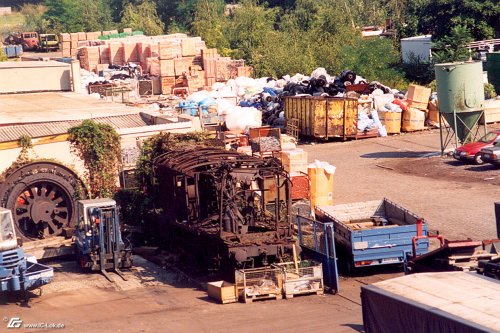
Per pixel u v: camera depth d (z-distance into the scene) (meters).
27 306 22.95
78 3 116.50
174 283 25.08
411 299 14.27
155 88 62.06
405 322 14.20
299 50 74.38
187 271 26.08
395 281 15.50
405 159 42.56
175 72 62.09
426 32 75.69
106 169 30.66
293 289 22.78
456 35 67.69
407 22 78.12
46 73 43.72
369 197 34.38
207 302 22.69
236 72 64.75
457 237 27.53
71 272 26.78
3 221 22.89
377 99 51.00
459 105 41.28
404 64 71.06
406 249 23.81
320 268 23.03
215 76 64.12
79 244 26.89
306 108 49.31
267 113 52.41
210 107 49.25
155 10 110.81
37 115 33.09
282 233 24.08
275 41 78.69
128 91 51.97
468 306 13.69
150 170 30.20
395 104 50.62
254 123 47.91
